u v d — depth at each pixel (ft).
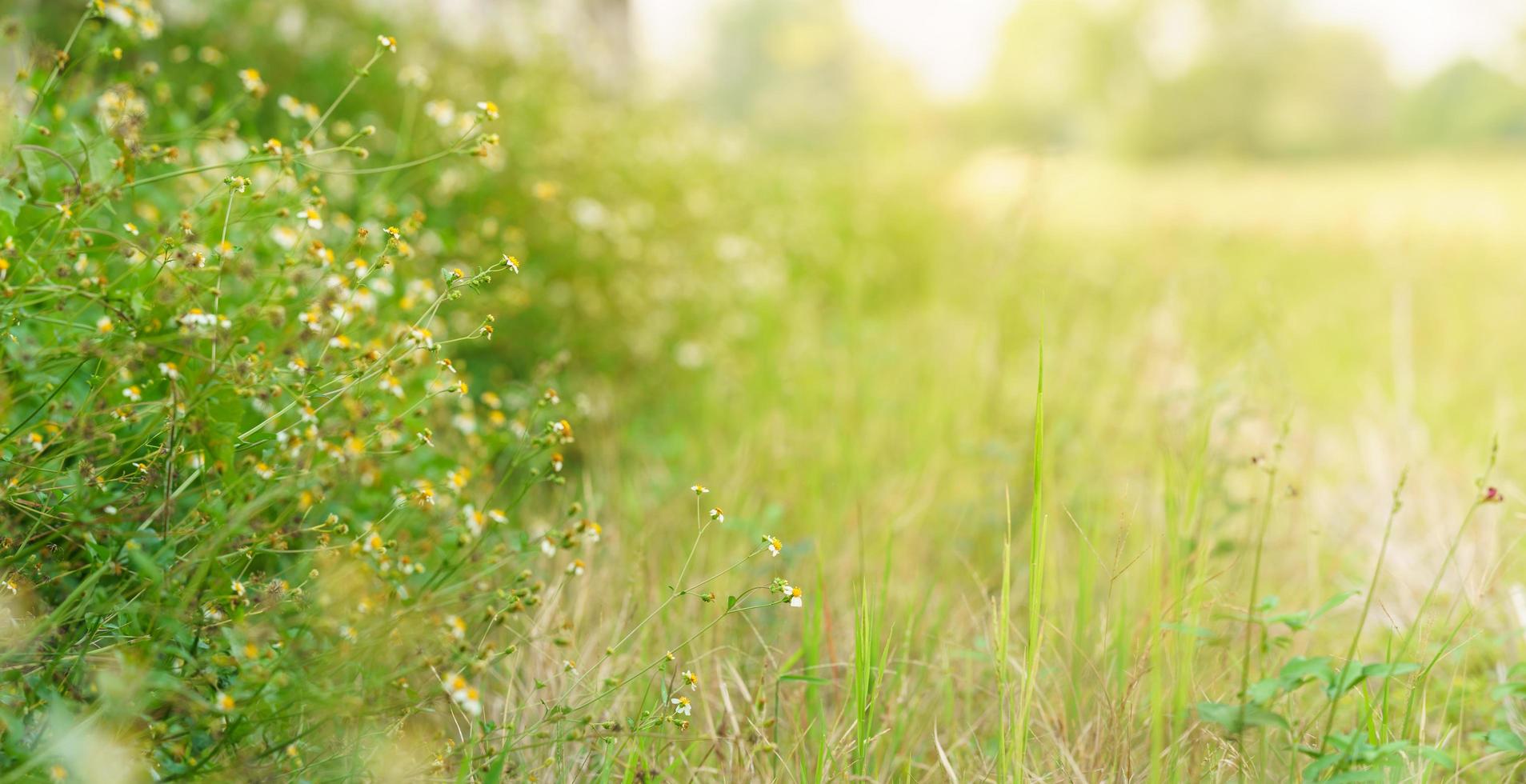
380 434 6.22
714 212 20.90
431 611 6.27
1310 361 17.24
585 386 13.43
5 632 5.03
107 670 5.29
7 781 4.48
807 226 24.06
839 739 6.74
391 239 6.67
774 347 16.89
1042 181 17.48
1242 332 13.87
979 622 8.49
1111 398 13.83
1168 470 8.38
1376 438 13.44
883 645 8.04
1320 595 9.73
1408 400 13.96
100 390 5.87
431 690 6.30
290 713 5.24
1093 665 7.48
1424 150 179.32
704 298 17.47
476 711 5.30
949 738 7.27
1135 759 6.71
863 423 13.79
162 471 5.97
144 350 5.70
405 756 5.54
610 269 14.96
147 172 9.02
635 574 8.36
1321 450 13.38
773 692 7.38
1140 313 18.19
